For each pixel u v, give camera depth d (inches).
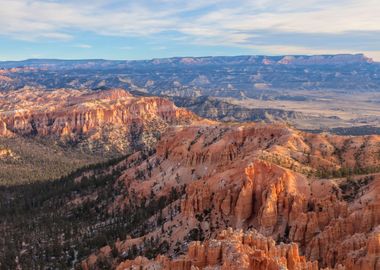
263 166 6043.3
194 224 5999.0
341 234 4741.6
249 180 5831.7
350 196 5620.1
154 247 5925.2
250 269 3585.1
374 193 5349.4
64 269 6240.2
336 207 5221.5
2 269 6402.6
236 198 5831.7
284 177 5787.4
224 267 3590.1
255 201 5772.6
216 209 5969.5
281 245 3944.4
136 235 6673.2
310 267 3799.2
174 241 5910.4
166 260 4384.8
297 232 5093.5
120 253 6018.7
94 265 5925.2
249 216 5743.1
